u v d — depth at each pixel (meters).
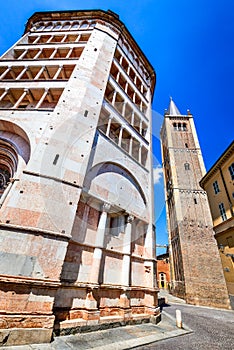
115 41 16.86
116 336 7.12
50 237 6.60
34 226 6.47
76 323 6.80
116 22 18.95
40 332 5.41
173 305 22.70
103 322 7.69
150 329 8.91
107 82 13.24
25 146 9.67
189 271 28.88
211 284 27.31
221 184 27.94
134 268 10.70
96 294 8.04
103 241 8.71
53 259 6.40
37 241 6.33
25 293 5.62
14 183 8.20
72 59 13.50
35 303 5.66
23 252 6.00
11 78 13.73
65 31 16.94
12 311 5.27
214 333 10.16
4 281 5.39
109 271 9.04
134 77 19.39
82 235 8.30
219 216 27.84
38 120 9.86
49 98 12.12
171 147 44.75
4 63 13.52
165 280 45.09
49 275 6.12
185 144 45.16
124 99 15.01
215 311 20.91
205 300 26.00
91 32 16.19
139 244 11.76
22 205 6.66
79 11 18.67
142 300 10.58
